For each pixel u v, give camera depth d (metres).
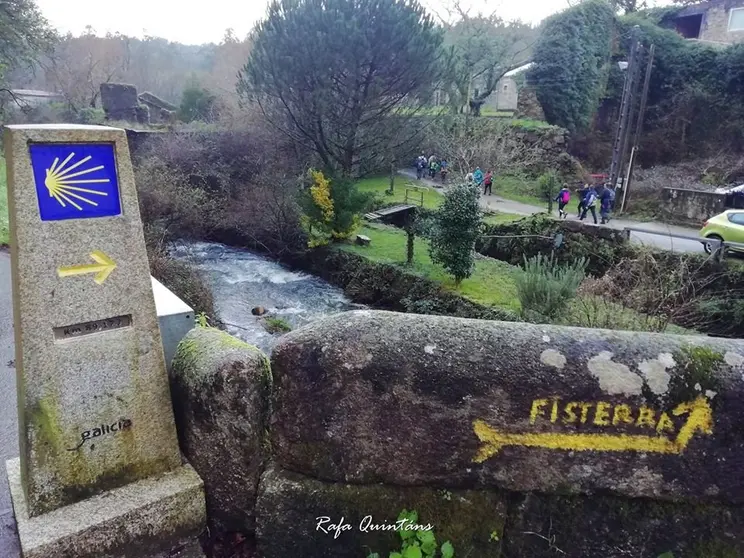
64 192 2.29
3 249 10.30
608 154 23.70
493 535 2.18
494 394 2.05
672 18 24.84
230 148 19.70
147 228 12.71
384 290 12.47
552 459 2.10
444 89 17.70
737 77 20.78
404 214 18.14
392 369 2.08
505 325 2.14
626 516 2.13
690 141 21.91
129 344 2.54
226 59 38.69
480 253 14.62
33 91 28.97
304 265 15.50
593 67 23.86
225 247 17.19
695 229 14.44
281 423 2.27
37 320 2.30
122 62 38.00
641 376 1.99
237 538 2.68
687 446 2.02
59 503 2.45
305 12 15.27
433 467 2.17
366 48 14.83
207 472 2.63
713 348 2.03
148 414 2.63
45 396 2.36
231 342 2.70
